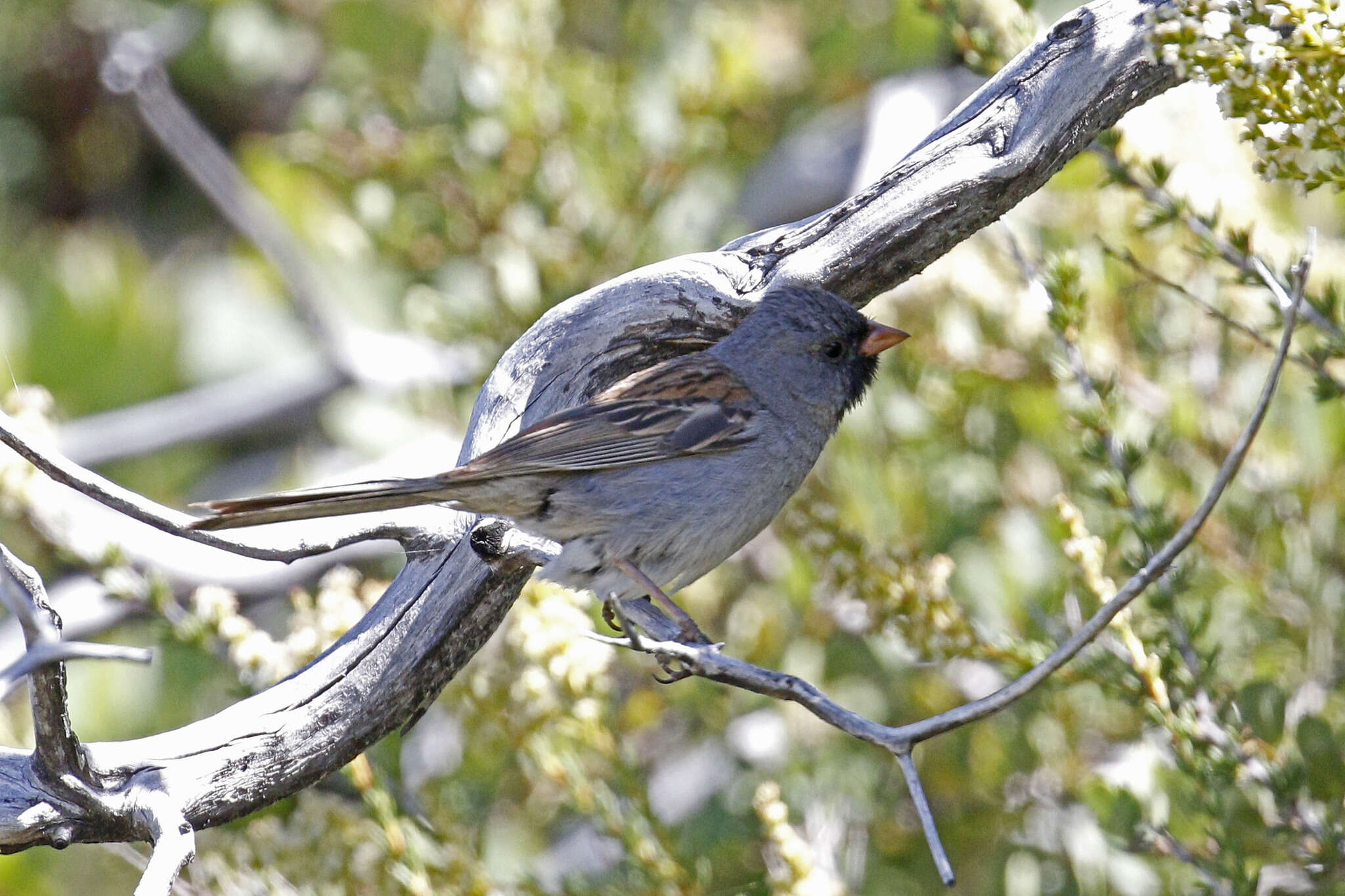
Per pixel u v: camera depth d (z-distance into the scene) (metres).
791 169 14.86
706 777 11.44
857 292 8.52
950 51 14.17
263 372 16.22
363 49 13.79
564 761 9.02
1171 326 10.79
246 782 7.06
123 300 16.25
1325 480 10.09
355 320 14.52
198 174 13.84
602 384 8.49
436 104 13.31
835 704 5.74
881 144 14.30
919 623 8.59
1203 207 9.82
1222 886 7.80
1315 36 6.61
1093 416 8.20
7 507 9.12
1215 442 10.32
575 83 13.05
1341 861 7.74
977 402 11.24
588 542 7.71
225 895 8.52
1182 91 10.28
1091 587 8.02
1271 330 8.27
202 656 11.28
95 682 12.23
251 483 15.27
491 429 8.23
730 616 11.85
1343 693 9.45
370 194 12.97
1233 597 10.12
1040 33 9.02
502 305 12.44
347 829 8.92
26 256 16.50
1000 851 10.17
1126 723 10.14
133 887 10.76
